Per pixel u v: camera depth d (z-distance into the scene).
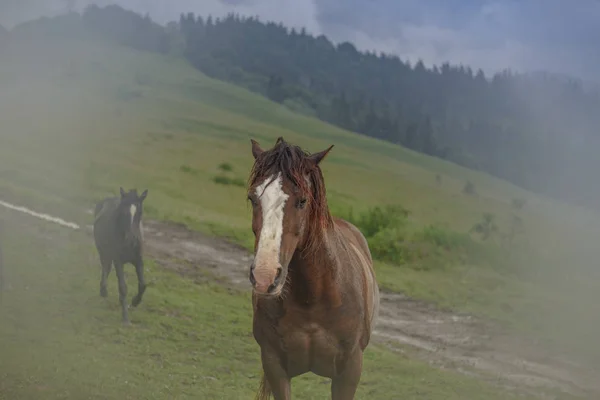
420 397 9.60
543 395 10.95
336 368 4.95
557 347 14.39
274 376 4.95
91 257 16.56
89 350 9.55
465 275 22.22
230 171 54.25
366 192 69.94
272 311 4.74
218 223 24.45
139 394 7.75
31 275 13.82
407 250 23.41
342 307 4.75
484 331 15.45
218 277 17.48
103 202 13.23
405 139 179.75
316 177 4.49
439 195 82.06
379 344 13.36
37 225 19.14
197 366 9.76
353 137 138.25
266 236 4.13
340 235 5.29
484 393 10.41
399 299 17.91
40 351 9.00
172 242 20.69
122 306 11.52
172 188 35.25
